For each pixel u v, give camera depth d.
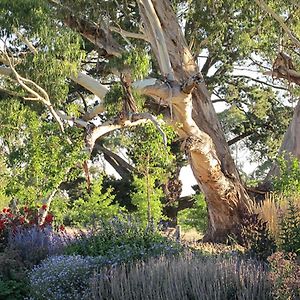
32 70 13.44
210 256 7.84
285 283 5.59
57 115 14.66
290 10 18.69
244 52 20.81
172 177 24.00
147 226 10.09
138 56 14.52
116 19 16.62
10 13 12.62
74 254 8.91
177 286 6.30
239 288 6.19
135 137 16.97
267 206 11.76
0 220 11.79
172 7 17.75
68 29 13.52
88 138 14.41
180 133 16.08
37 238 10.27
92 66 21.70
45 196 14.17
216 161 16.05
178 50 16.72
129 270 7.54
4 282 8.45
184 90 14.39
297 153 18.34
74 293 7.45
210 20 18.31
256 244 8.67
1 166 16.08
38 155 14.07
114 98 14.67
